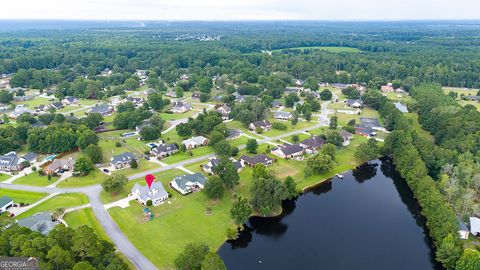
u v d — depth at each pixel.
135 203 126.25
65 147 169.12
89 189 135.88
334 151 168.38
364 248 110.44
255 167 141.50
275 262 103.88
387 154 178.00
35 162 160.75
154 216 118.44
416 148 166.75
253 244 112.19
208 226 115.44
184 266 89.25
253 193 126.00
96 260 86.94
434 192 121.62
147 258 98.88
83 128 183.75
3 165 151.75
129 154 160.75
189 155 169.88
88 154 155.50
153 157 167.12
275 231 118.94
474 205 118.38
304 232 118.38
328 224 123.00
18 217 116.38
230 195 134.25
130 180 143.38
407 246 111.62
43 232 103.12
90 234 89.00
